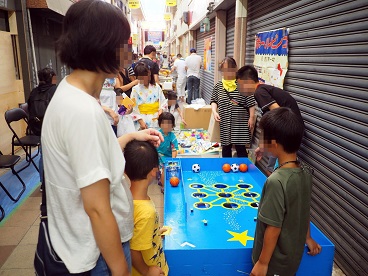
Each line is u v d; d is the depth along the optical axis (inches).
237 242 82.8
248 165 140.7
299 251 65.5
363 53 90.8
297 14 134.5
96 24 38.2
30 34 226.1
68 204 40.7
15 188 161.2
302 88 130.0
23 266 100.3
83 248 41.6
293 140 62.6
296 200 61.7
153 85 174.1
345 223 98.3
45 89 168.1
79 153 37.7
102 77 42.7
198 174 136.9
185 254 75.0
